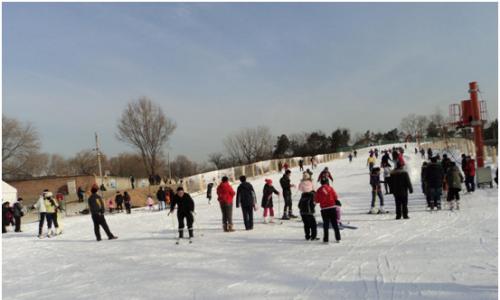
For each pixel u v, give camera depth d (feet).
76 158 293.64
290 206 53.11
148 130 207.62
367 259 28.09
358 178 111.04
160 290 24.36
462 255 27.22
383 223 43.52
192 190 125.59
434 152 165.48
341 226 42.52
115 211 104.12
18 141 204.03
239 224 52.80
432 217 44.80
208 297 22.35
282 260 29.81
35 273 32.42
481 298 19.17
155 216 75.82
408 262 26.37
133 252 38.14
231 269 28.27
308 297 20.99
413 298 19.66
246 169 149.38
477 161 75.72
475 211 46.34
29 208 120.57
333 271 25.57
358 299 20.03
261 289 22.99
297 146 376.89
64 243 48.37
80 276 29.99
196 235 45.42
